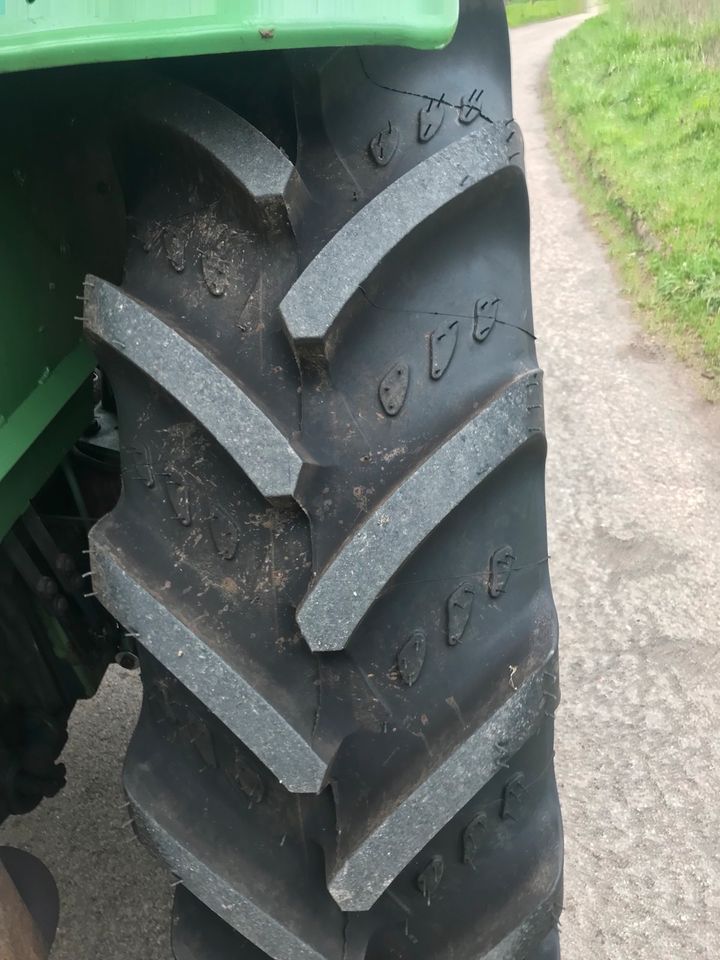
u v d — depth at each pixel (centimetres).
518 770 132
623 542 338
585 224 641
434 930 130
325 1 100
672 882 223
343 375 121
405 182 124
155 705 132
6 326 134
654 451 391
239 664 117
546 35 1594
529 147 845
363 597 114
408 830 118
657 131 753
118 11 99
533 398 127
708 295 483
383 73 136
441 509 116
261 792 125
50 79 129
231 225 125
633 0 1232
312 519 117
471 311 129
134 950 211
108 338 121
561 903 139
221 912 124
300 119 129
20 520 155
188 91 124
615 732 264
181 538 123
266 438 114
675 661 287
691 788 247
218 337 122
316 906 124
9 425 135
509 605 129
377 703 120
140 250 131
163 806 128
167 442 123
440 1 105
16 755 166
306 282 117
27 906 150
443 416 122
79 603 166
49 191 142
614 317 507
